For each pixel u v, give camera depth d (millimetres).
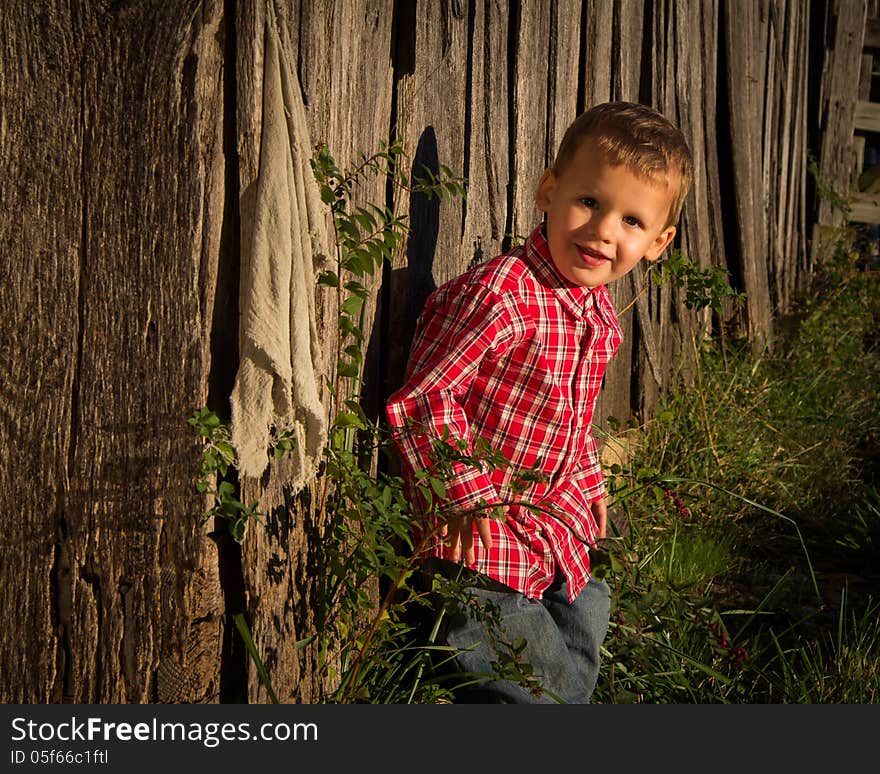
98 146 1638
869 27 6215
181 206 1647
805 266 5867
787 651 2521
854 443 4449
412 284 2396
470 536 2088
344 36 2033
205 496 1671
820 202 5961
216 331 1708
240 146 1697
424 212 2439
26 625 1658
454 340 2082
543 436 2186
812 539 3678
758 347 5023
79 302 1649
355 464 1973
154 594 1675
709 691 2416
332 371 1946
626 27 3721
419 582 2262
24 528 1647
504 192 2805
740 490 3725
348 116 2074
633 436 3836
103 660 1677
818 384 4762
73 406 1657
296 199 1756
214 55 1664
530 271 2189
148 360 1660
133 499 1668
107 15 1629
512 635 2123
